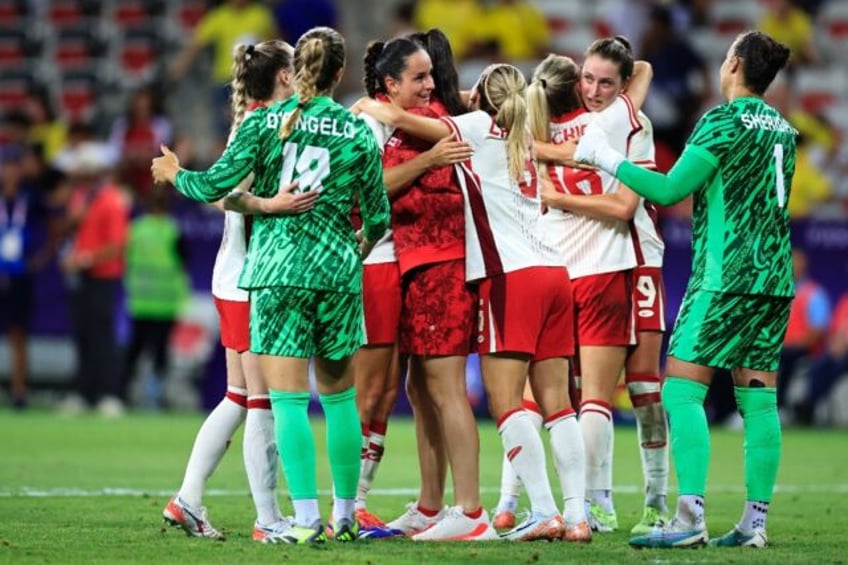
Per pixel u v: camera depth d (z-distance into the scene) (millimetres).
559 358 25062
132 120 63969
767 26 73188
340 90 70625
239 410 25250
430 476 26016
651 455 27094
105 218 57594
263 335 23359
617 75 27125
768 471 24641
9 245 58469
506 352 24609
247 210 23453
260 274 23297
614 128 27141
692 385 24391
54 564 21625
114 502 30656
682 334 24453
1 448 43719
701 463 24188
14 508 29406
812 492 35406
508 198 24828
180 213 59031
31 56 78812
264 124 23406
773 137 24375
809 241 56531
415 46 25156
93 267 57969
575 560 22094
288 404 23469
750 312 24234
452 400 24797
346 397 24234
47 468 38250
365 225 24172
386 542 24234
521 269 24578
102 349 58625
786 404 57719
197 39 69188
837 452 46875
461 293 24844
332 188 23500
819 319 56562
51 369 61156
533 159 25391
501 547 23609
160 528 26062
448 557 22266
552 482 36312
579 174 27281
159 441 46750
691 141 24234
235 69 24453
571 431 24891
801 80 73000
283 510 29875
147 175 62844
